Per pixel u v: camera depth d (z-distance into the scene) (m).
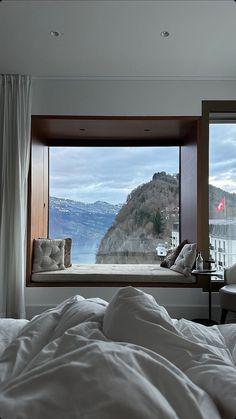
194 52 3.20
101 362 0.78
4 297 3.57
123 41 3.01
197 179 3.79
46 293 3.68
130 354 0.85
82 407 0.67
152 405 0.68
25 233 3.72
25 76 3.71
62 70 3.60
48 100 3.77
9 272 3.56
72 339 1.01
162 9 2.55
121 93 3.78
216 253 3.94
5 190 3.62
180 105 3.77
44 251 3.83
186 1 2.46
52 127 4.08
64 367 0.77
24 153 3.66
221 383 0.88
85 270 3.88
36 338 1.22
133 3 2.49
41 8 2.55
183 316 3.66
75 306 1.42
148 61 3.39
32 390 0.74
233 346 1.30
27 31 2.86
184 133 4.30
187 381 0.84
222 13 2.60
